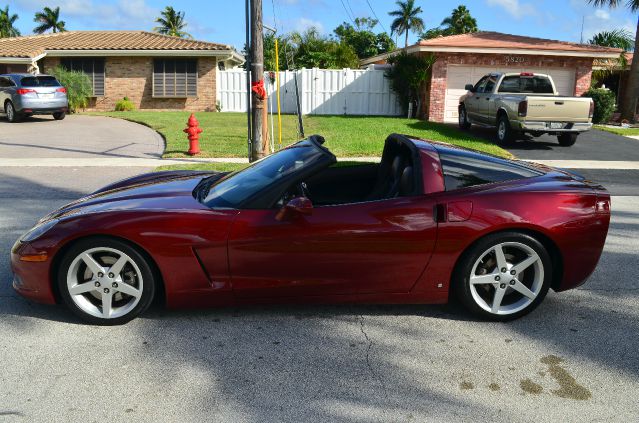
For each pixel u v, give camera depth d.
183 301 3.94
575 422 2.93
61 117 20.78
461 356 3.60
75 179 9.74
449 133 16.47
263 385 3.23
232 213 3.88
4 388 3.16
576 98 13.87
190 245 3.79
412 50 20.73
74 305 3.90
